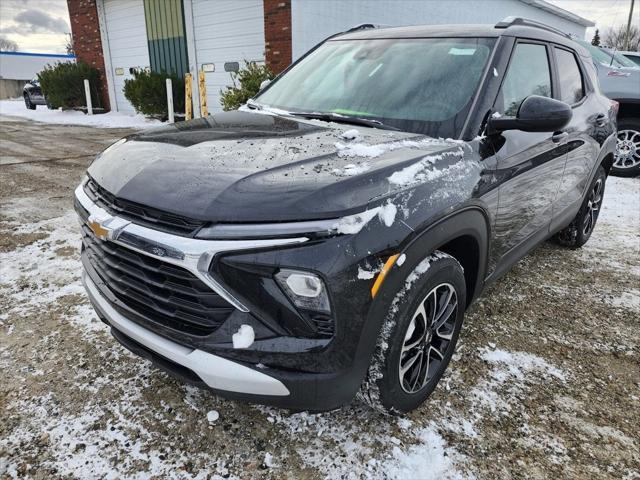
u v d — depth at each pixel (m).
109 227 1.82
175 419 2.15
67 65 16.62
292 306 1.62
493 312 3.25
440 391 2.40
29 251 3.91
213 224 1.62
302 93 3.07
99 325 2.87
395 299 1.85
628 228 5.22
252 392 1.68
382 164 1.90
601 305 3.42
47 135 11.19
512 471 1.95
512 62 2.76
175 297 1.76
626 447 2.11
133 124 13.62
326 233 1.60
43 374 2.42
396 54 2.96
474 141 2.35
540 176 2.96
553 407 2.34
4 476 1.84
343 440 2.06
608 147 4.22
